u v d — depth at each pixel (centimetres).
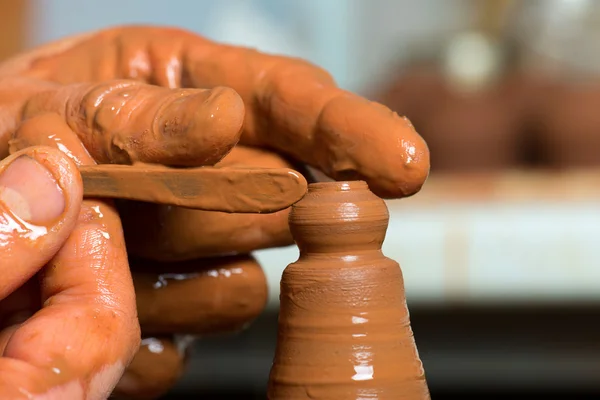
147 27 40
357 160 33
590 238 61
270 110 35
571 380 79
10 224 30
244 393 84
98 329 30
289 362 31
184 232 35
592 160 87
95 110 32
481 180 80
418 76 95
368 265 31
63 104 33
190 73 38
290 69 36
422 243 63
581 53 94
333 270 31
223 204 30
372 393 30
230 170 30
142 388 39
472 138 91
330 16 140
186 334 38
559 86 90
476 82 93
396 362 31
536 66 95
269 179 30
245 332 84
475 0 104
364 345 30
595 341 78
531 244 61
